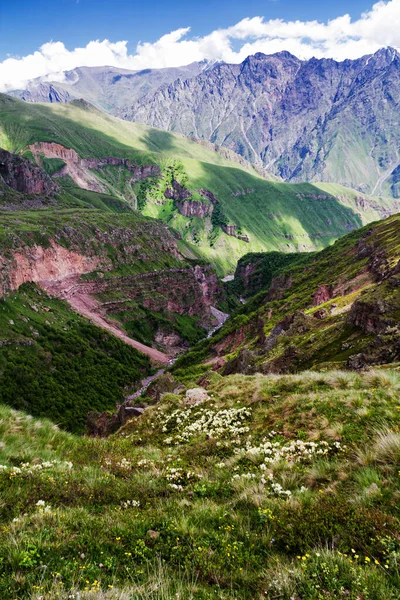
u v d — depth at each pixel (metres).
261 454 12.84
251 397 19.58
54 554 6.81
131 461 14.89
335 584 5.88
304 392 18.44
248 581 6.46
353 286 100.62
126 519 8.65
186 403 22.64
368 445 10.91
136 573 6.41
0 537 7.23
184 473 12.73
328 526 7.57
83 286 199.75
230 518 8.78
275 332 91.81
